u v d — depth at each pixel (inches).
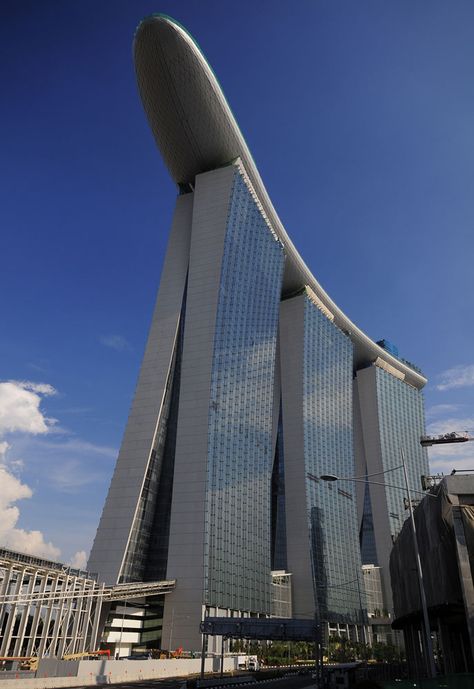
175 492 4244.6
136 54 4586.6
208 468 4281.5
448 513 1517.0
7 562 2313.0
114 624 3654.0
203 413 4485.7
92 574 3233.3
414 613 1888.5
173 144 5329.7
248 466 4958.2
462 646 1828.2
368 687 1382.9
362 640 6422.2
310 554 5880.9
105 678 1979.6
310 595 5684.1
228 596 4156.0
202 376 4633.4
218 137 5191.9
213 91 4813.0
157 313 5108.3
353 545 7012.8
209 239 5142.7
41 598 2512.3
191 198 5659.5
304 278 7150.6
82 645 2940.5
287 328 7140.8
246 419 5068.9
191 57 4547.2
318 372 7180.1
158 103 4921.3
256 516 4943.4
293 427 6604.3
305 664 4340.6
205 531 4042.8
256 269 5629.9
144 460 4399.6
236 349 5068.9
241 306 5255.9
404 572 2118.6
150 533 4320.9
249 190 5629.9
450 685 915.4
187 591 3846.0
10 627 2267.5
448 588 1473.9
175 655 3272.6
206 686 1972.2
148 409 4640.8
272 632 2292.1
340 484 7116.1
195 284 5017.2
